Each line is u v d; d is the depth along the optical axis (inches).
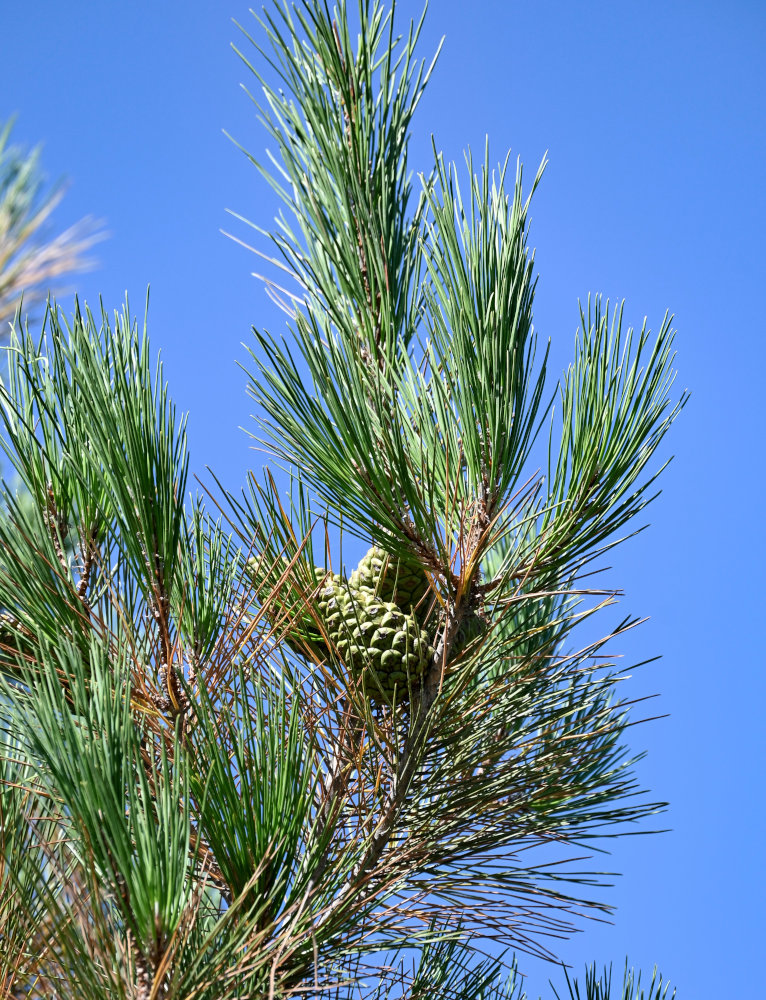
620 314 101.2
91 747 91.0
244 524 100.3
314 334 98.9
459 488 100.1
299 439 99.6
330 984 94.7
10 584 98.2
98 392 98.3
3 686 94.4
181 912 91.2
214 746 94.4
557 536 101.1
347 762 99.3
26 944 94.8
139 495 98.2
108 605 99.8
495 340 100.0
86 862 91.0
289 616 100.8
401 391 100.2
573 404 101.1
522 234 101.6
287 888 95.6
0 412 100.3
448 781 101.4
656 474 101.2
